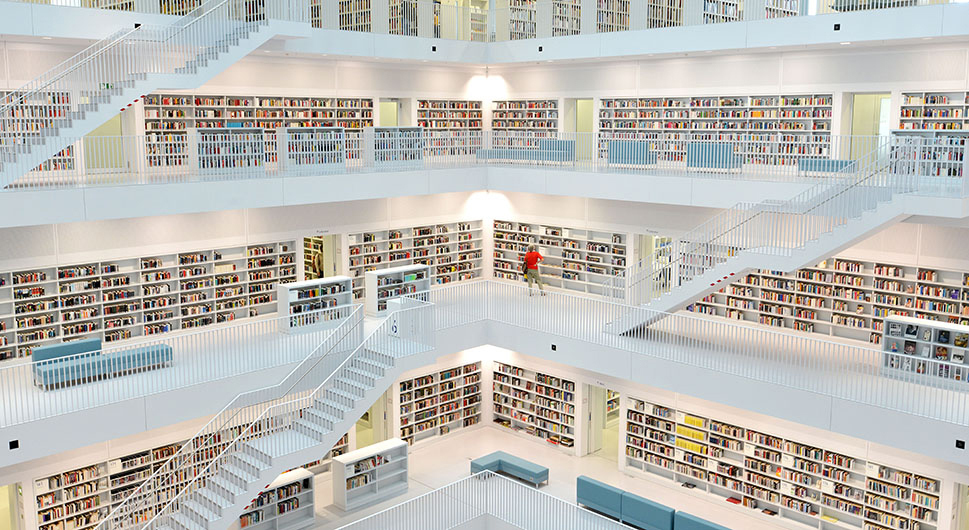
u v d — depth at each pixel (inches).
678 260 680.4
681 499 706.2
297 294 722.8
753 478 675.4
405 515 632.4
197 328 741.3
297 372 631.8
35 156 570.6
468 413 871.7
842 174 653.9
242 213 764.6
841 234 571.5
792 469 649.6
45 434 513.3
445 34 885.8
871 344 685.3
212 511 552.1
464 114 991.0
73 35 624.1
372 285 788.6
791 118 759.1
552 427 826.2
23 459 506.3
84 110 599.5
